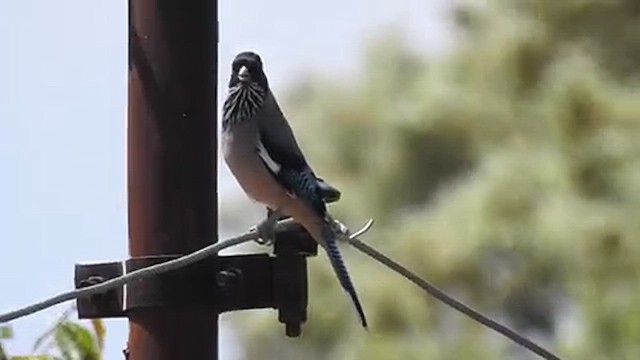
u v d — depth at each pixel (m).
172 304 8.05
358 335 17.05
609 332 14.83
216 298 8.13
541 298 16.75
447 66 18.30
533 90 17.45
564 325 16.66
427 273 16.73
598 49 17.62
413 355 16.56
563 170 16.31
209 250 7.94
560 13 17.61
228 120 9.45
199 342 8.11
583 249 15.81
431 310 16.83
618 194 16.16
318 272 17.31
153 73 8.22
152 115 8.20
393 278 16.91
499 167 16.50
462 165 18.17
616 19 17.67
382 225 18.25
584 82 16.50
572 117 16.48
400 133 18.36
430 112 18.03
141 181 8.20
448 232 16.64
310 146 18.88
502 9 17.97
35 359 7.93
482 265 16.69
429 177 18.30
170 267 7.83
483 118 17.77
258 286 8.23
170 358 8.06
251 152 9.38
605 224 15.73
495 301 16.83
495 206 16.34
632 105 16.45
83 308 8.11
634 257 15.60
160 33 8.23
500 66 17.70
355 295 9.17
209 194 8.23
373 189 18.48
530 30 17.61
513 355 17.20
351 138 18.75
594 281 15.43
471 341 16.66
